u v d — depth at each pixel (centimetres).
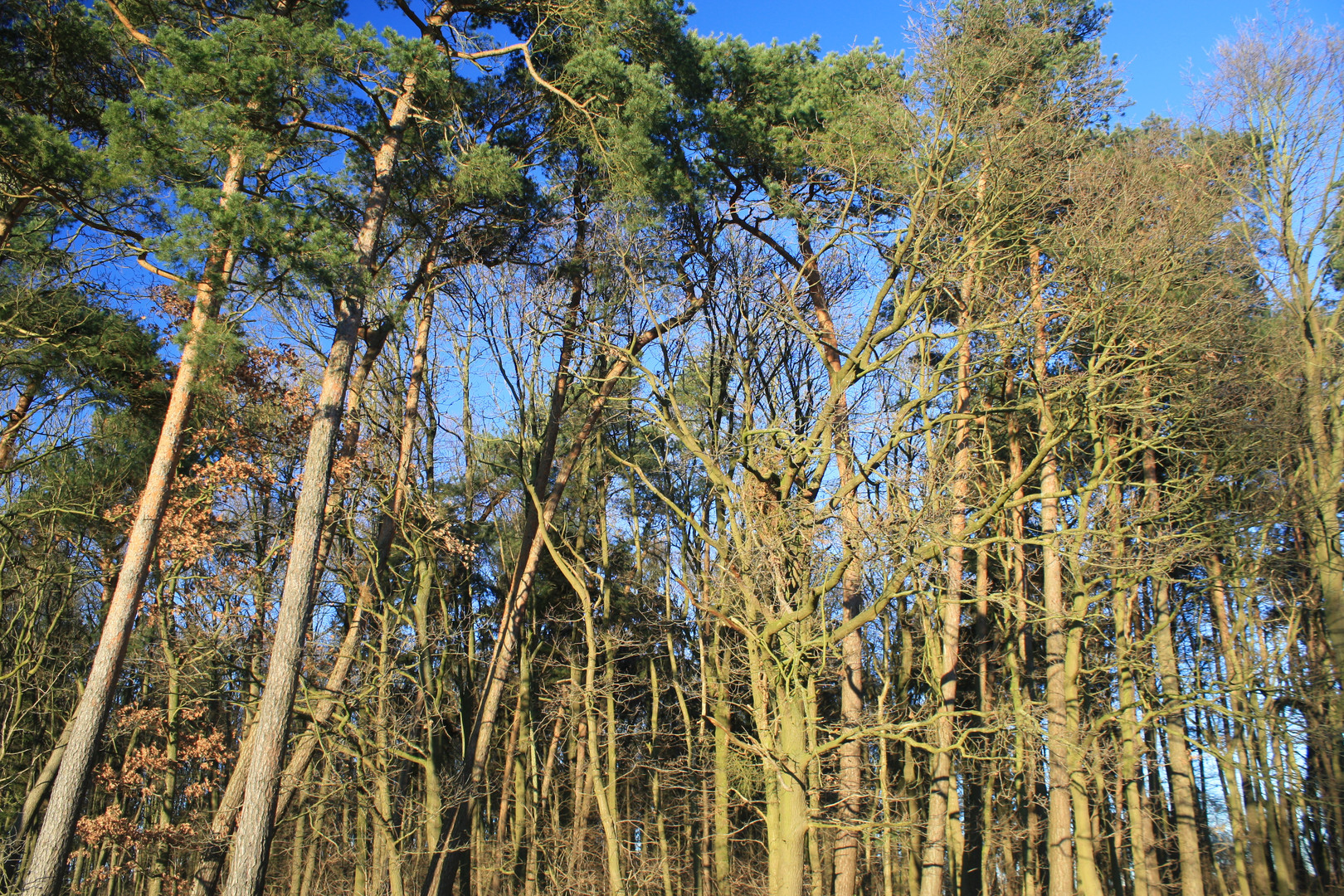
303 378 1672
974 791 2262
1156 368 1250
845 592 1472
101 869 1608
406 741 1546
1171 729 1634
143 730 1825
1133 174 1327
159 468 1194
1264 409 1453
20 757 1977
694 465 1891
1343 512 1487
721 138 1504
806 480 1220
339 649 1616
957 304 1313
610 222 1587
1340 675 1414
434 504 1784
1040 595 1886
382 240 1619
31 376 1528
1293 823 2017
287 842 2203
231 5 1357
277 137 1246
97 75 1359
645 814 2322
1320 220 1530
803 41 1634
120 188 1109
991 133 1223
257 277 1129
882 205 1337
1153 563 1427
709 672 1630
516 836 1980
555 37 1555
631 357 1367
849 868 1392
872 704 1944
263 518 1697
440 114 1477
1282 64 1580
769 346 1612
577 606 2427
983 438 1630
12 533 1725
